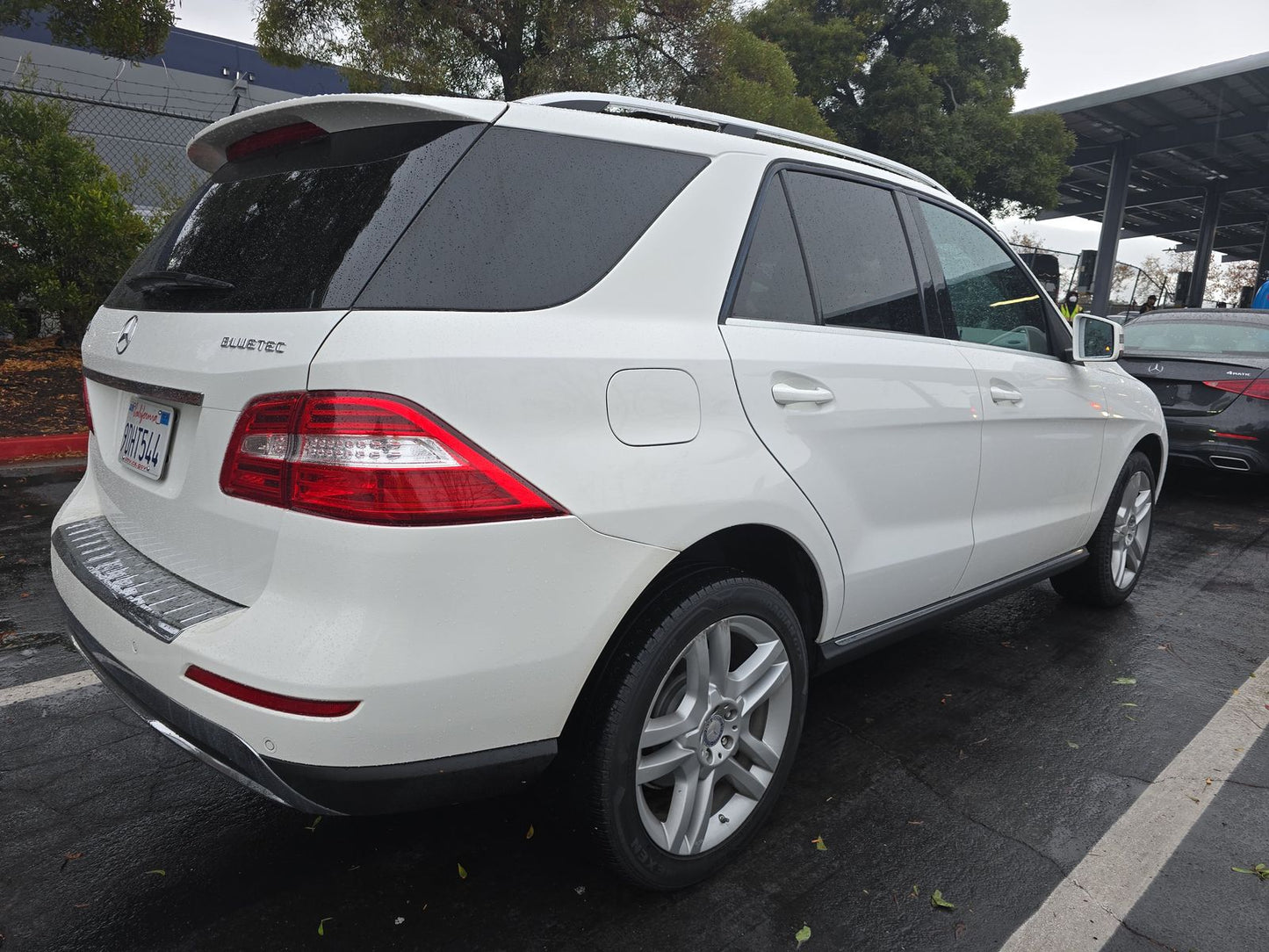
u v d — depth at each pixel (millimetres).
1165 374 6656
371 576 1584
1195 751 2928
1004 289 3252
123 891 2109
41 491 5688
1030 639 3885
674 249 2059
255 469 1684
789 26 22750
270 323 1718
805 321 2361
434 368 1616
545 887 2174
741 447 2070
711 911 2105
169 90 14594
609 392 1830
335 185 1910
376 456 1579
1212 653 3781
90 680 3184
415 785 1682
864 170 2721
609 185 2016
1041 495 3350
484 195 1827
